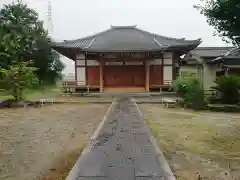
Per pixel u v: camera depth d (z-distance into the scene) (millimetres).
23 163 6344
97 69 32625
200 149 7500
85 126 11227
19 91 21234
